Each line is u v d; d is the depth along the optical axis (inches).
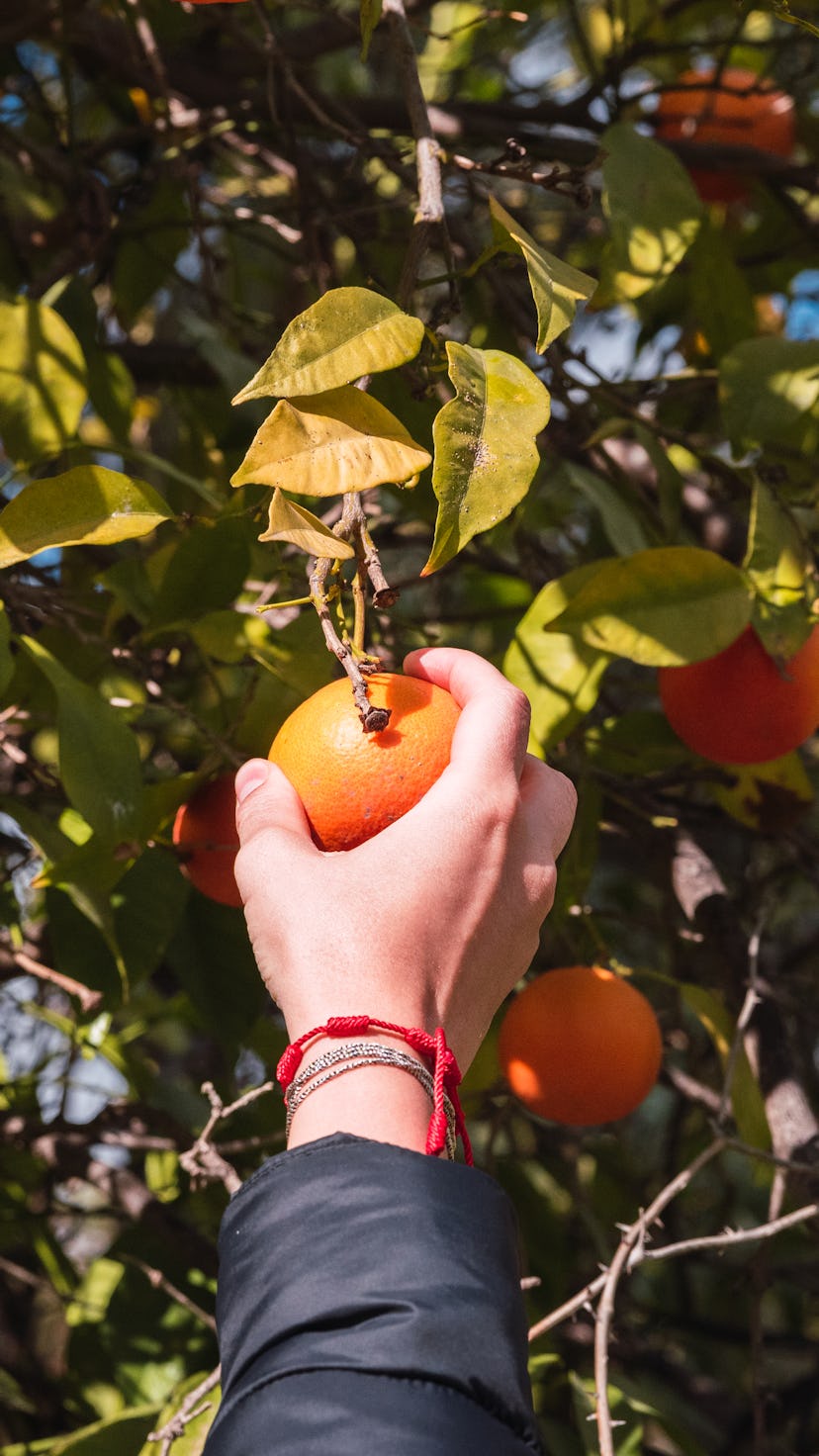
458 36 101.0
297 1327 25.5
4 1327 91.9
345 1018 30.5
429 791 35.5
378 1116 29.6
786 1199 70.4
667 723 68.5
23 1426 81.4
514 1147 84.0
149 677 53.9
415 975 32.1
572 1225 90.0
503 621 86.4
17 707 61.9
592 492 58.4
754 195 87.5
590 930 63.1
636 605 51.4
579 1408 61.9
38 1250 79.6
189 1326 72.9
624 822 72.7
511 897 34.9
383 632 67.5
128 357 81.7
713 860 93.7
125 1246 75.0
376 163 86.7
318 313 35.5
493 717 36.7
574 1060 56.9
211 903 63.6
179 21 82.4
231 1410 25.0
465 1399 24.6
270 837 34.9
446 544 33.3
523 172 44.5
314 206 74.6
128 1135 76.5
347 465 34.6
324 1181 27.6
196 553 54.6
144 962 59.1
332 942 31.9
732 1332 93.0
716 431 84.3
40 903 74.4
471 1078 64.7
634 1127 120.7
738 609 51.6
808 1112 62.8
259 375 34.4
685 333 83.1
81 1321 76.5
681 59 94.3
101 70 83.3
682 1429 62.1
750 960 62.6
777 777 68.1
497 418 35.1
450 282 44.2
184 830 52.4
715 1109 73.9
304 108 80.1
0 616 45.3
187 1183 82.8
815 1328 118.6
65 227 83.4
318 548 33.3
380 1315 25.5
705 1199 103.6
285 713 53.9
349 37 85.4
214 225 84.4
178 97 79.5
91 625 66.6
